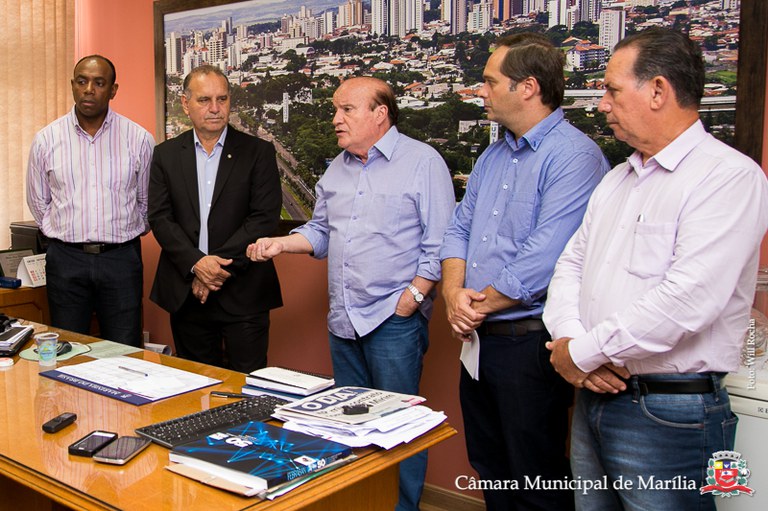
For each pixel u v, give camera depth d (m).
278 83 3.45
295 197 3.45
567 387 2.14
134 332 3.42
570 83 2.61
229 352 3.04
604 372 1.67
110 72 3.27
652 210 1.66
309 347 3.48
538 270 2.02
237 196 2.96
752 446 1.91
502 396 2.14
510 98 2.08
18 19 4.06
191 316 3.04
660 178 1.67
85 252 3.28
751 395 1.90
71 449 1.49
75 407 1.80
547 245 2.02
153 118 3.98
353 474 1.43
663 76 1.62
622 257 1.70
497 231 2.16
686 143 1.64
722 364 1.60
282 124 3.46
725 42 2.29
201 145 3.02
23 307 3.50
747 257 1.54
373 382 2.55
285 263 3.53
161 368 2.14
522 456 2.13
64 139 3.28
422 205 2.46
